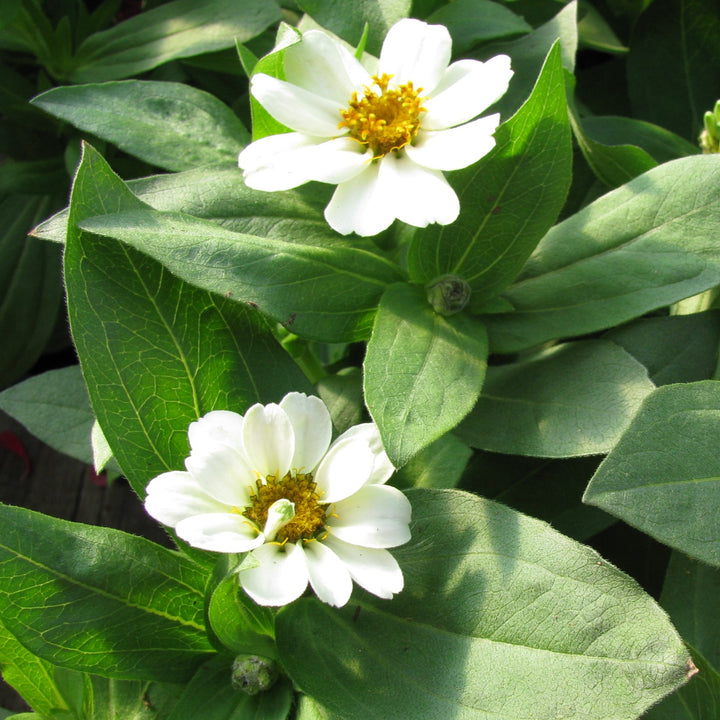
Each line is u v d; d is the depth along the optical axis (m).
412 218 0.29
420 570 0.29
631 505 0.28
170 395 0.30
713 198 0.32
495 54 0.39
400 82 0.31
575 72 0.45
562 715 0.27
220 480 0.28
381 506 0.28
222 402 0.31
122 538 0.29
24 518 0.28
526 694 0.27
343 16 0.36
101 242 0.30
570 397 0.31
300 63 0.31
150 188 0.34
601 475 0.28
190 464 0.28
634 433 0.28
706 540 0.27
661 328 0.34
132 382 0.30
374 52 0.36
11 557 0.28
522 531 0.29
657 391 0.28
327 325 0.31
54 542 0.28
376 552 0.28
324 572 0.27
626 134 0.39
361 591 0.29
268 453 0.28
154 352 0.30
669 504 0.28
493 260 0.32
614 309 0.32
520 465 0.34
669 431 0.28
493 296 0.32
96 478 0.47
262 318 0.31
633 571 0.35
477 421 0.32
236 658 0.29
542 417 0.31
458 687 0.28
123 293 0.30
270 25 0.42
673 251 0.32
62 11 0.48
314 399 0.29
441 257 0.32
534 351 0.35
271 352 0.31
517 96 0.38
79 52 0.44
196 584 0.29
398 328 0.31
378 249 0.34
